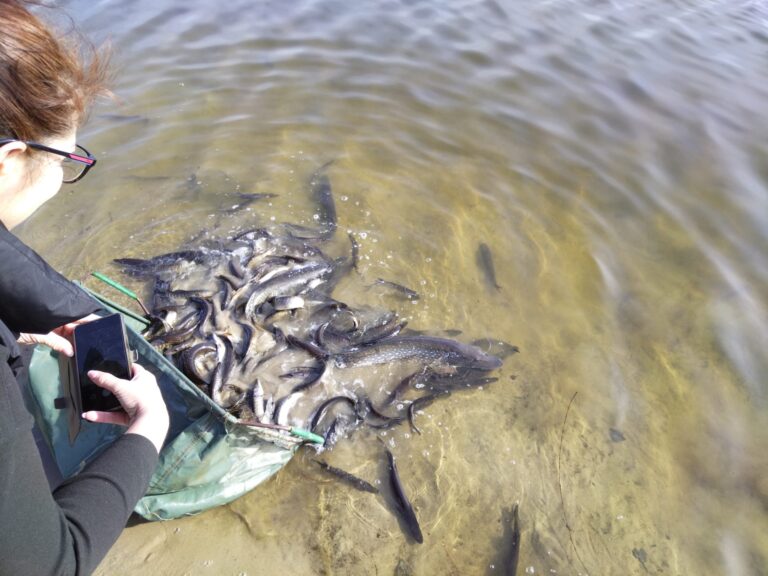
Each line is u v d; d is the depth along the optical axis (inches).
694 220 89.8
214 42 124.7
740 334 73.4
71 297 34.5
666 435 63.4
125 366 35.9
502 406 65.2
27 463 23.4
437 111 109.7
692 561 53.6
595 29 141.3
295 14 138.7
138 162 92.5
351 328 72.0
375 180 94.0
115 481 30.0
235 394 62.1
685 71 126.6
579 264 82.4
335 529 53.8
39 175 27.6
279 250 80.5
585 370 69.3
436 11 144.7
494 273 80.4
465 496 57.4
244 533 52.6
